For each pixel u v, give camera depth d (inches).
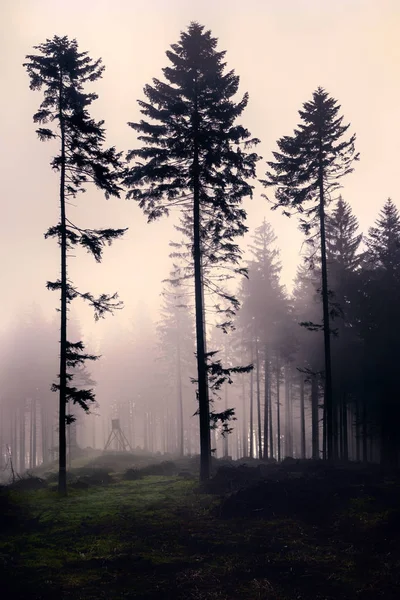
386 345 1255.5
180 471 1103.6
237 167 877.8
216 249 946.7
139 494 763.4
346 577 411.2
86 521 586.9
